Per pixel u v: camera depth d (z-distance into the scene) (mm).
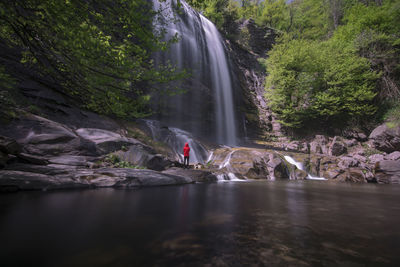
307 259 1505
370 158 18609
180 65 21344
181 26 22719
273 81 26125
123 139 9664
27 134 6969
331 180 13344
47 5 3801
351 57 23953
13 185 4371
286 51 25906
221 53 28484
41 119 7762
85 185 5504
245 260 1479
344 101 23266
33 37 4516
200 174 9422
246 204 3883
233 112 26562
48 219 2502
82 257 1506
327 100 22531
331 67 23344
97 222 2443
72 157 7199
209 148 16734
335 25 37719
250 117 27688
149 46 5547
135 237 1950
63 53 4602
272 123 28234
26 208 3006
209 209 3326
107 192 4875
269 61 27906
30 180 4699
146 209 3217
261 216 2910
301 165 15430
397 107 22625
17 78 9438
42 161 6109
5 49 9484
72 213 2824
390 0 28562
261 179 12109
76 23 4273
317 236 2061
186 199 4258
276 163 13555
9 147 5234
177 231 2154
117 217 2695
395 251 1675
